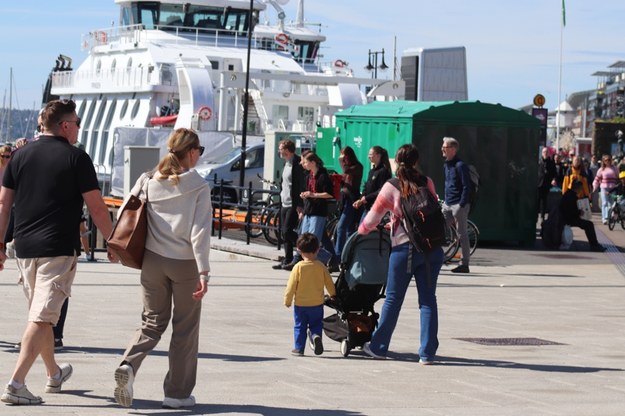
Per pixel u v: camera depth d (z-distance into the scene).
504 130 36.19
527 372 13.55
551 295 23.16
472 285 24.70
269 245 33.16
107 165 70.88
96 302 19.67
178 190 10.46
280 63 70.81
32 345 10.69
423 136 35.44
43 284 10.76
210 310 19.08
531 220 36.47
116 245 10.46
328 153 45.41
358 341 14.45
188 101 62.47
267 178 46.69
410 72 62.78
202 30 72.69
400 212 13.99
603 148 88.31
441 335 16.92
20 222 10.81
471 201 27.23
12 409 10.41
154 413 10.43
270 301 20.62
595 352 15.41
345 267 14.66
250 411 10.64
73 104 11.04
